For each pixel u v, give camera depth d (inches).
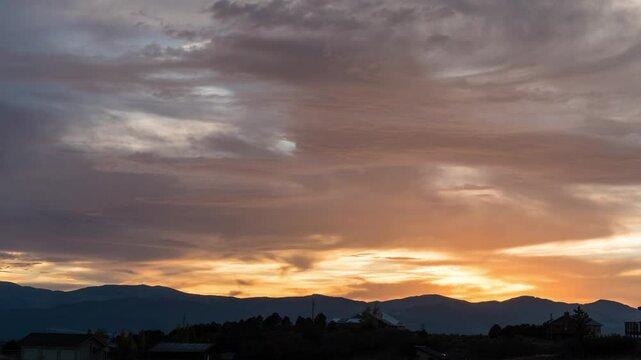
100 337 4704.7
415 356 4645.7
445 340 5083.7
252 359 4913.9
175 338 5339.6
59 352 4288.9
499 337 5024.6
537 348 4439.0
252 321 6063.0
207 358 4817.9
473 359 4431.6
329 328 5821.9
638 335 4274.1
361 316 6466.5
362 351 4931.1
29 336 4426.7
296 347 4965.6
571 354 3882.9
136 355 4837.6
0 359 4254.4
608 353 3779.5
